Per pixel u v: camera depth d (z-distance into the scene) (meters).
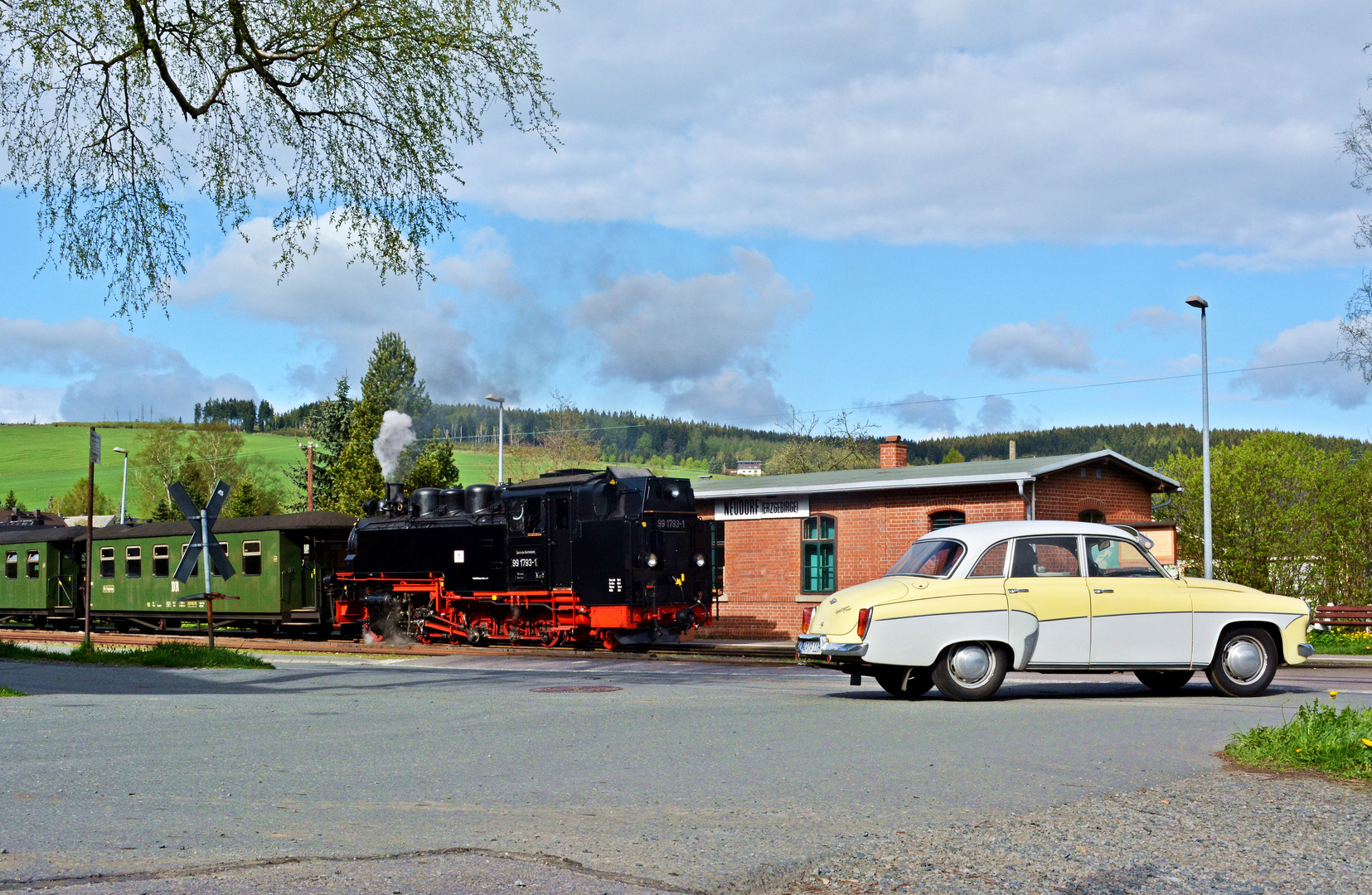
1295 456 34.75
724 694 12.81
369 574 28.09
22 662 19.88
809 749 8.19
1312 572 34.47
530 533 24.72
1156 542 26.48
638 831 5.50
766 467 63.28
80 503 91.75
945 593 11.76
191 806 6.07
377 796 6.41
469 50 15.52
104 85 14.90
